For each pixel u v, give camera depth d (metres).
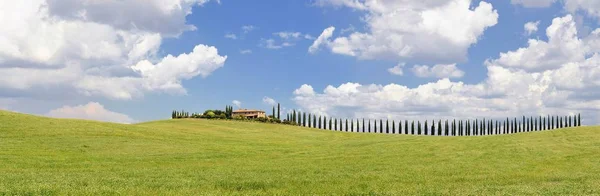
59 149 58.69
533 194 23.22
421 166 46.19
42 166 42.62
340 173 38.19
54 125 80.81
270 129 134.75
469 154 59.69
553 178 34.31
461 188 26.38
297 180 31.19
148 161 49.91
